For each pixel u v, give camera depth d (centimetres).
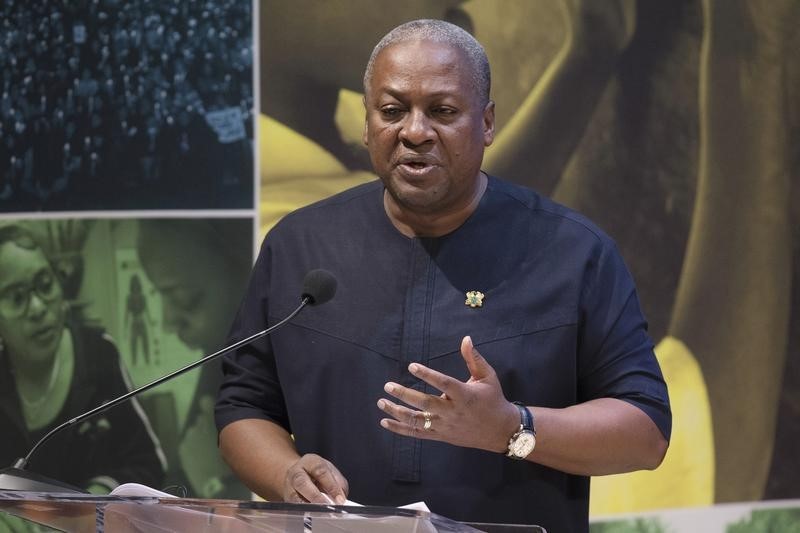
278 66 1242
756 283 1328
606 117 1291
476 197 809
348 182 1242
